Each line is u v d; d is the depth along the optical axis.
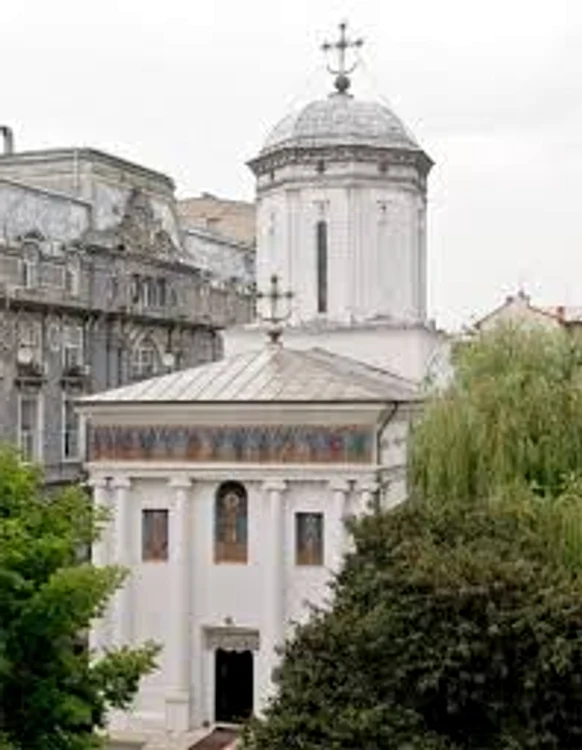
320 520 51.00
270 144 68.50
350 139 66.38
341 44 72.00
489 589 30.73
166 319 89.31
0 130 96.31
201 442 51.81
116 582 27.00
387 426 51.16
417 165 68.19
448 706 30.66
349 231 66.75
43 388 76.69
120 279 84.44
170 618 52.12
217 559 51.97
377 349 63.69
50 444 77.31
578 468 41.09
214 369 54.94
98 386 82.00
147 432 52.44
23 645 25.52
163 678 52.06
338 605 34.62
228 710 51.88
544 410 41.56
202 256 104.06
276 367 53.94
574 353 44.34
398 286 67.81
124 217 85.94
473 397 42.41
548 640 29.64
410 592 31.36
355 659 31.77
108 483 52.94
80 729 27.23
